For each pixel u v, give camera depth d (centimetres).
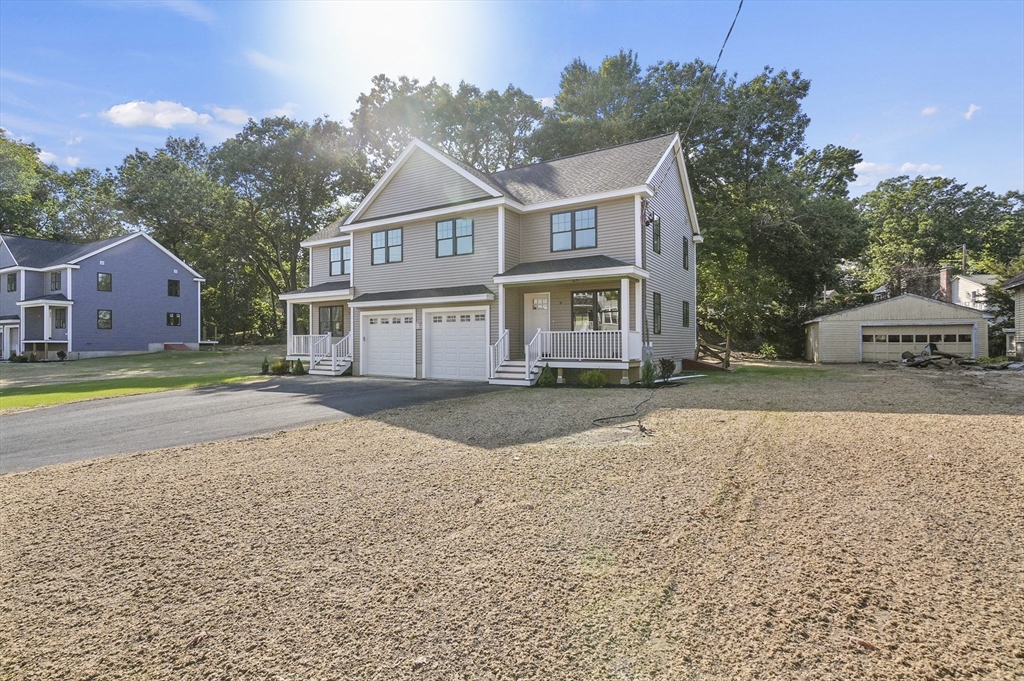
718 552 359
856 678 229
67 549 403
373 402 1162
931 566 327
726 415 871
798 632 265
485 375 1648
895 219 5141
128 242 3522
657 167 1628
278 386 1567
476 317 1675
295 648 270
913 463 541
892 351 2495
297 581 342
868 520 402
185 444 778
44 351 3209
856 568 328
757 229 2838
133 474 609
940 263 3962
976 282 3341
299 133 3628
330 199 3916
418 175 1858
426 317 1777
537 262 1681
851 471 525
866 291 3647
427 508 470
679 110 2744
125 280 3494
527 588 321
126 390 1527
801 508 432
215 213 3884
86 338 3284
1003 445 596
